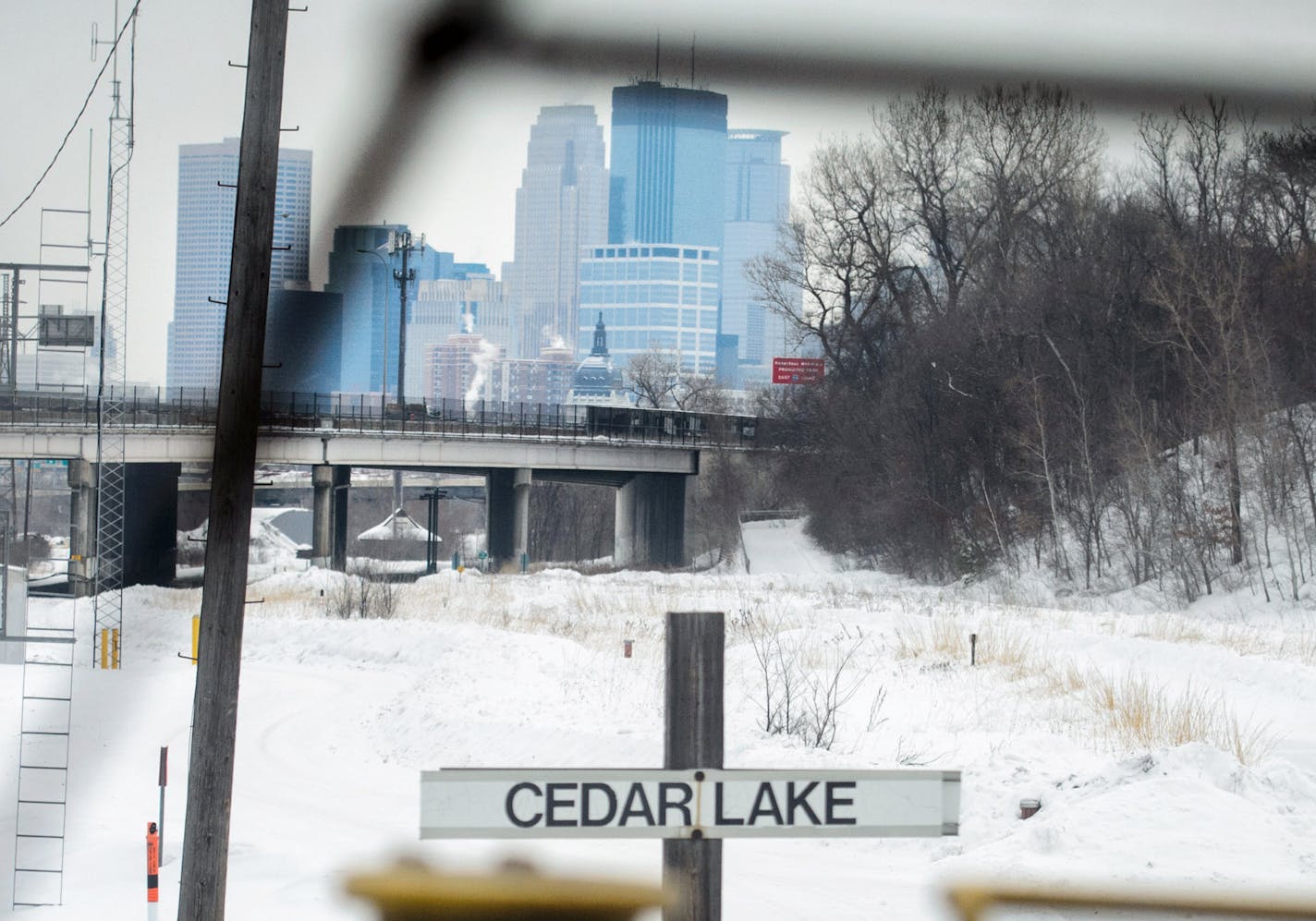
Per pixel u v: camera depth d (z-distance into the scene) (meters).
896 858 15.52
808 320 98.75
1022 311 74.62
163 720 27.75
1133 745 20.83
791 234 97.81
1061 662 33.22
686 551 96.81
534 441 90.31
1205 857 12.32
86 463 68.31
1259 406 60.19
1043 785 16.91
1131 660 33.41
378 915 11.78
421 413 91.25
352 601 51.75
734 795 6.14
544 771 6.04
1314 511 56.06
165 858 16.33
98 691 32.06
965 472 79.12
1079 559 67.94
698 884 6.11
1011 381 73.56
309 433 80.69
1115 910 10.97
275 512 154.62
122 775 22.11
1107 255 72.31
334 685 34.12
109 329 54.78
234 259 11.96
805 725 22.80
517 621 48.16
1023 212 78.81
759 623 43.53
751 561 90.12
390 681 34.91
